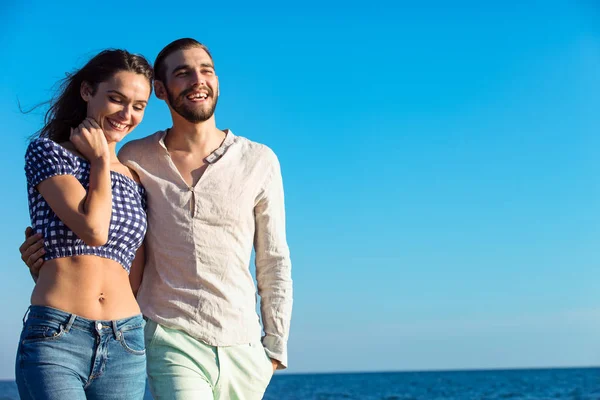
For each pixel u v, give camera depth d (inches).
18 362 106.3
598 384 2824.8
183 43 142.3
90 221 108.3
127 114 124.6
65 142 118.8
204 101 140.5
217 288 136.3
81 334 108.0
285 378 4980.3
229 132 148.4
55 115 128.3
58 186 110.0
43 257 110.9
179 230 136.7
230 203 139.9
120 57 124.8
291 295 149.8
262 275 149.7
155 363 133.0
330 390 2802.7
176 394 130.0
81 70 126.4
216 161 142.4
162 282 135.9
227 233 139.4
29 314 108.1
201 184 139.1
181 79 139.6
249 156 146.2
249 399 140.4
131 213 120.8
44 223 111.6
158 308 135.0
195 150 143.2
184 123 141.6
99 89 123.6
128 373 112.6
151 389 134.1
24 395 105.2
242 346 138.0
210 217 137.8
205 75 140.9
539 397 2143.2
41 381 103.7
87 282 110.3
